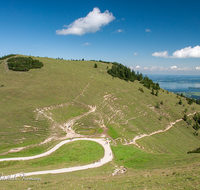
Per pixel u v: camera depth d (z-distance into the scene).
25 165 43.59
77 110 84.06
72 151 53.25
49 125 67.94
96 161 46.41
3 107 68.00
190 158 41.47
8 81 89.62
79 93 98.31
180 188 20.36
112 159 48.06
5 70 99.38
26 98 78.12
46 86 93.69
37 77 100.75
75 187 24.16
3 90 78.94
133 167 40.88
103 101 98.31
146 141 67.19
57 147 56.62
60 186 24.69
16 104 72.00
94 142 61.16
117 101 102.75
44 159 47.69
